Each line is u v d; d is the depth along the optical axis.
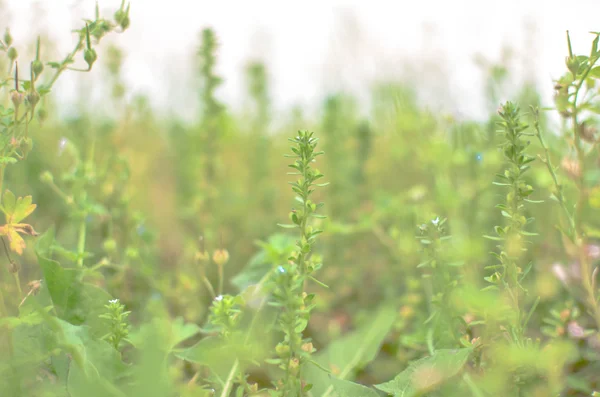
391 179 0.96
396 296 0.73
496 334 0.54
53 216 0.80
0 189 0.54
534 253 0.72
